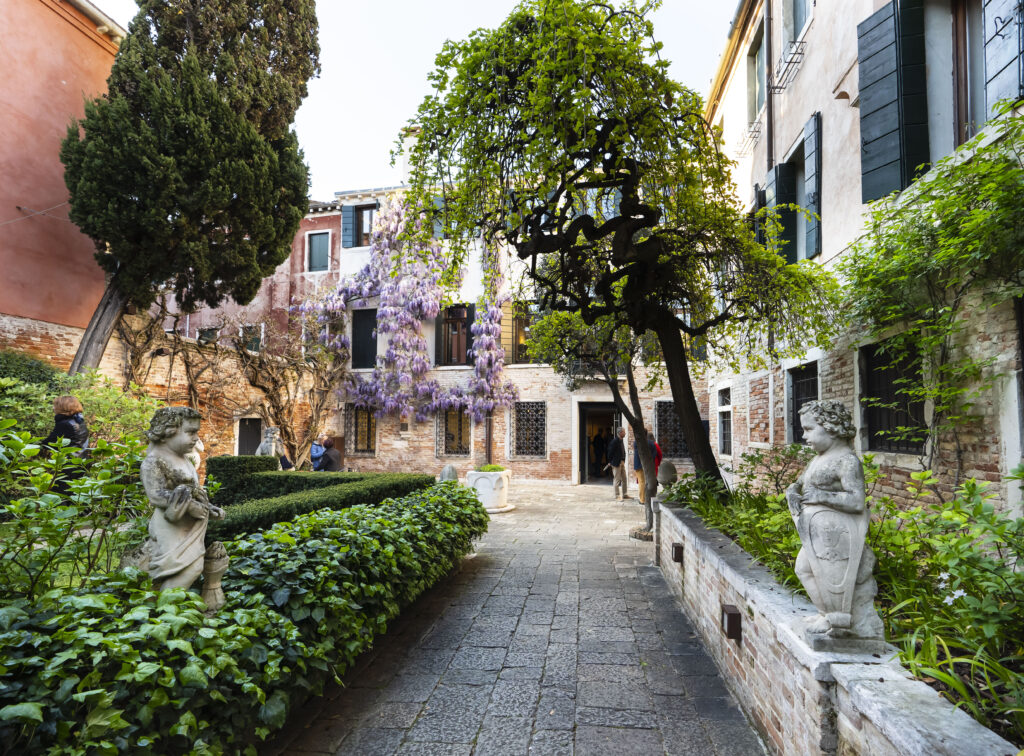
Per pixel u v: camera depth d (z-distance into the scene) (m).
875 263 4.92
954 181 3.96
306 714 3.28
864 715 1.88
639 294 5.67
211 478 4.00
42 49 10.58
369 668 3.93
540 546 8.05
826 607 2.28
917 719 1.69
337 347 17.38
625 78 4.27
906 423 5.16
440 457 17.22
